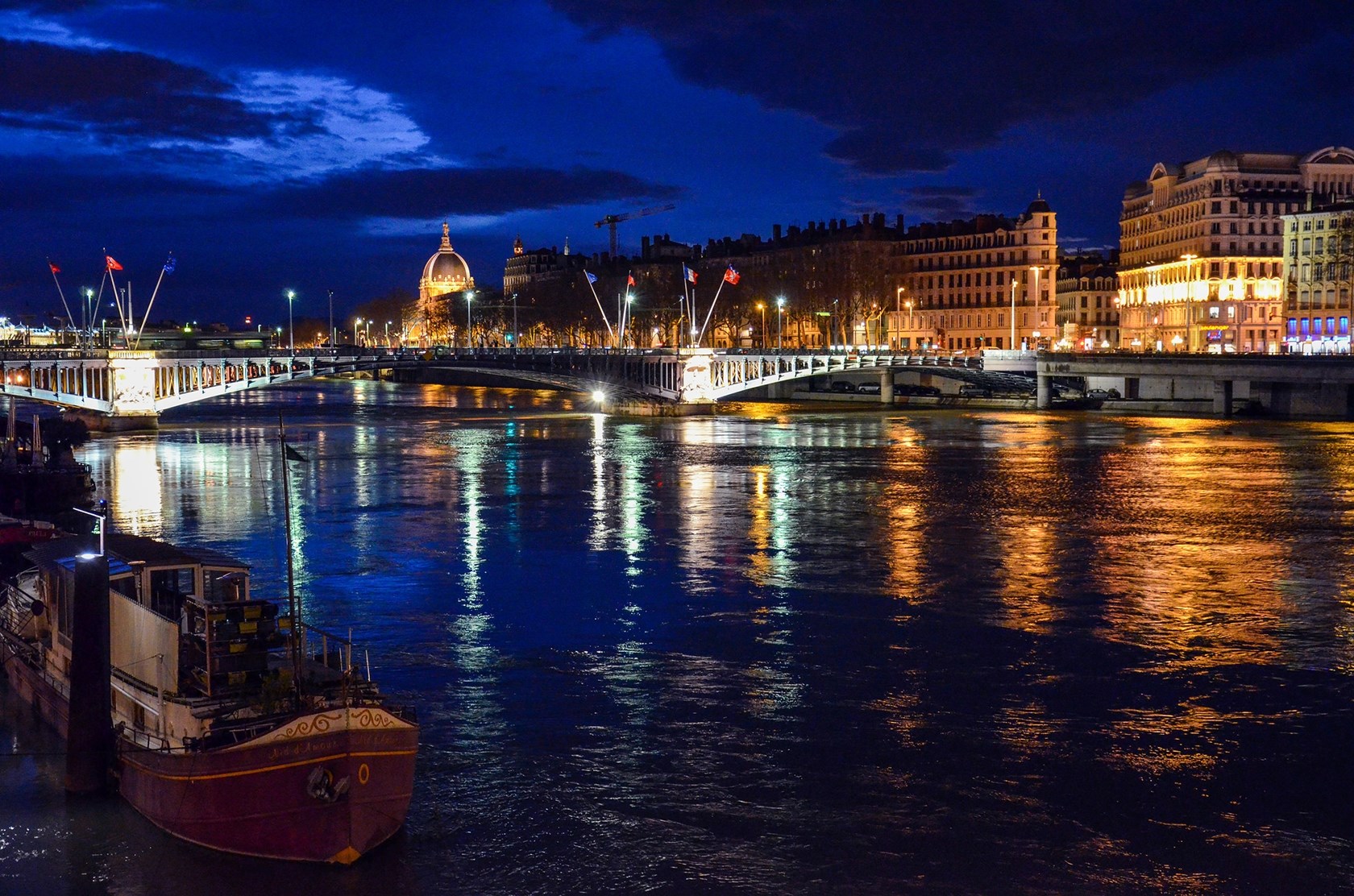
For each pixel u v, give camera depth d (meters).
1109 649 46.19
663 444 127.31
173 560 35.47
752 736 37.12
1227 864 29.47
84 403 147.62
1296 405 155.50
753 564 61.75
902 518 76.25
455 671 43.47
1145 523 74.06
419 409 195.25
